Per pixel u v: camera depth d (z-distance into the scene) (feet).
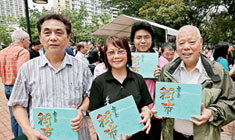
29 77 4.42
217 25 53.93
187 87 4.23
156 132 5.45
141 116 4.44
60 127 4.13
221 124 4.38
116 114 4.19
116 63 4.51
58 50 4.31
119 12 72.33
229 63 19.90
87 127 5.13
